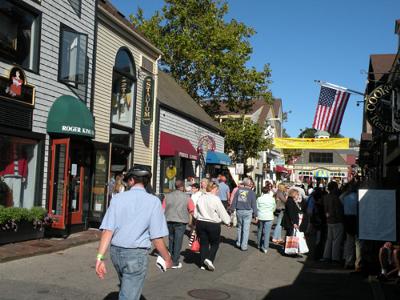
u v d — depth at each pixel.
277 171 49.94
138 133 17.00
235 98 30.58
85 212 13.51
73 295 6.64
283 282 8.73
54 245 10.39
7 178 10.63
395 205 9.36
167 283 7.97
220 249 12.47
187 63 29.75
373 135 20.56
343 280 9.03
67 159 11.66
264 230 12.39
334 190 11.25
